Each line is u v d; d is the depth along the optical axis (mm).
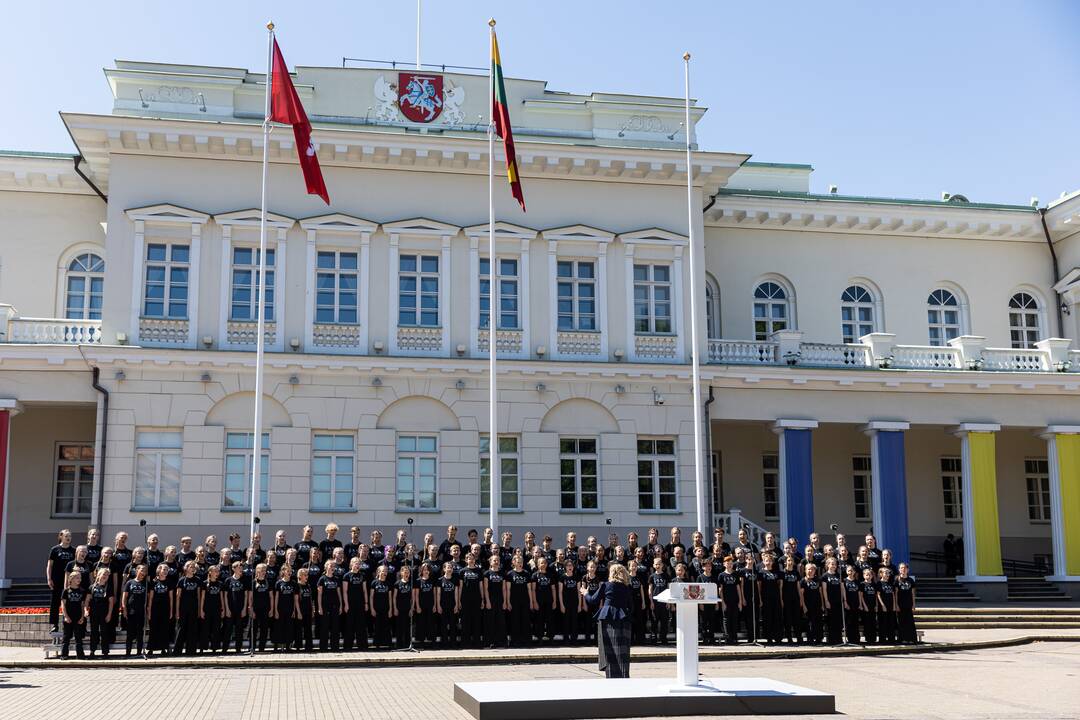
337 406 29891
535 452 30812
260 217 30281
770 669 19422
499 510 30344
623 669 16250
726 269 36406
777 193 36344
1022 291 38406
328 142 30406
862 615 23125
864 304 37375
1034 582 33906
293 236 30547
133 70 31188
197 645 20234
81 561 19969
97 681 17016
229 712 13938
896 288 37438
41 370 28812
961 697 16016
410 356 30328
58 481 31891
